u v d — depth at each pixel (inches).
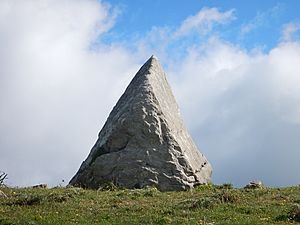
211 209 997.2
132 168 1393.9
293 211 925.8
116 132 1451.8
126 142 1444.4
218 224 873.5
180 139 1491.1
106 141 1461.6
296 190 1195.9
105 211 1005.8
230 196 1070.4
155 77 1571.1
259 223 879.1
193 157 1501.0
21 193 1205.7
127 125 1444.4
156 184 1370.6
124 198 1150.3
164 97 1558.8
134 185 1374.3
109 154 1432.1
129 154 1414.9
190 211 984.9
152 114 1459.2
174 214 965.2
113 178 1395.2
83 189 1290.6
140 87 1510.8
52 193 1173.7
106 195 1187.9
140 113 1450.5
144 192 1209.4
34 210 1015.0
